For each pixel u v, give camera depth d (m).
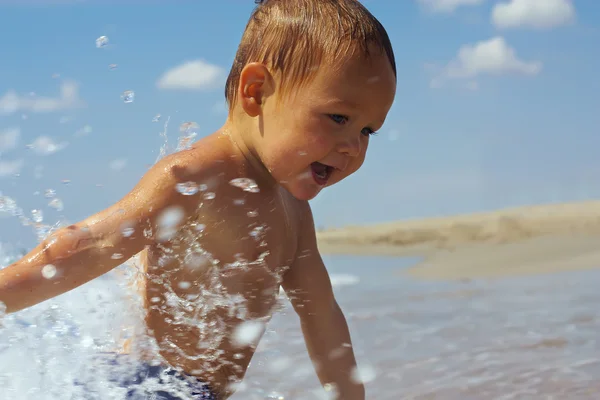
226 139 1.91
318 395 2.40
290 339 3.34
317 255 2.16
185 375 1.90
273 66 1.79
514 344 3.21
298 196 1.83
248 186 1.86
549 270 6.50
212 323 1.90
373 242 12.12
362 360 3.00
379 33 1.80
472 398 2.39
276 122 1.79
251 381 2.56
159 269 1.86
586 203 13.38
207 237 1.82
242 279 1.91
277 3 1.86
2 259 1.92
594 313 3.88
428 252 10.09
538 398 2.37
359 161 1.82
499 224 11.15
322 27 1.75
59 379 1.82
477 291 5.26
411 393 2.48
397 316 4.15
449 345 3.25
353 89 1.73
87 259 1.68
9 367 1.86
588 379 2.58
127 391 1.83
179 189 1.76
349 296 5.40
